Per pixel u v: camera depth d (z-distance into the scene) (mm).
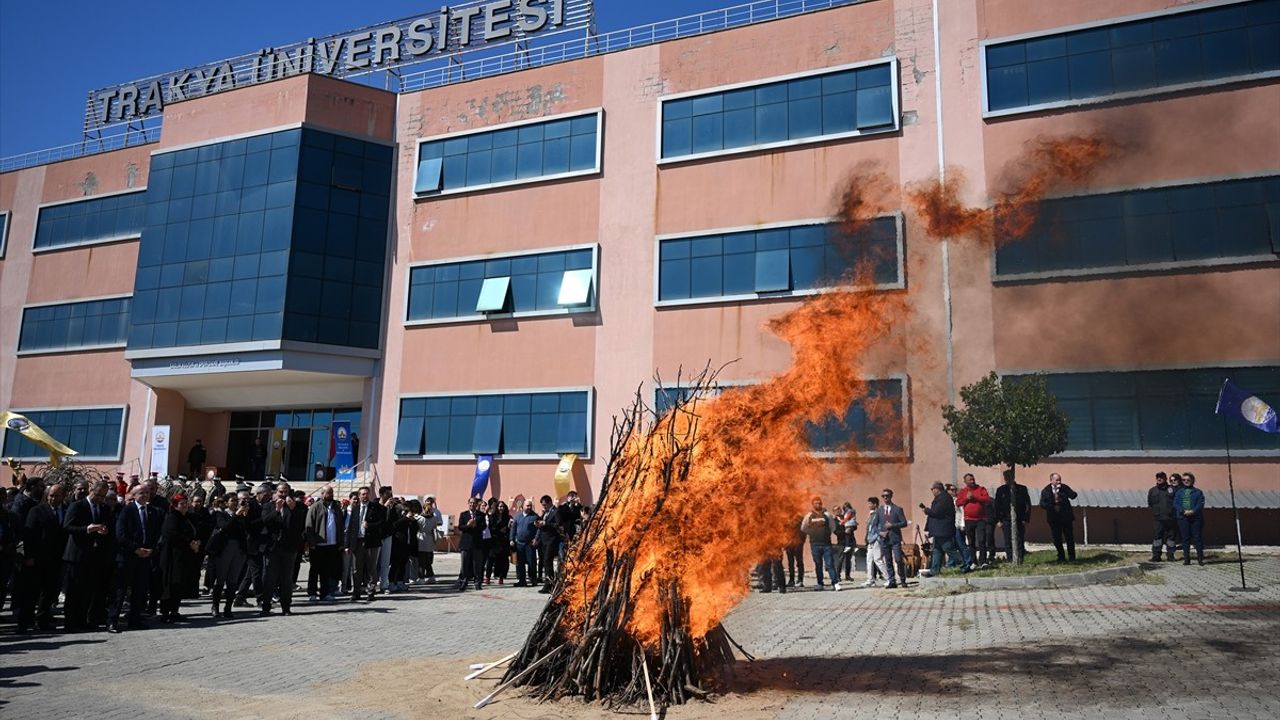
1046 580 15266
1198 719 6840
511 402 28828
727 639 8836
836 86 25984
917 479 22047
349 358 31031
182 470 35156
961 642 10570
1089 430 21109
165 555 13734
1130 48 22500
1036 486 21359
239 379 32531
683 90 28078
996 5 24203
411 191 31984
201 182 32938
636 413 9328
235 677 9336
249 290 31047
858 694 7934
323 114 31766
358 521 16984
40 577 12859
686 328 26766
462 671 9352
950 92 24406
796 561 18078
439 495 29266
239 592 15281
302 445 34438
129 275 36344
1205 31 21766
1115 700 7473
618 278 27969
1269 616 11172
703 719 7168
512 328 29297
